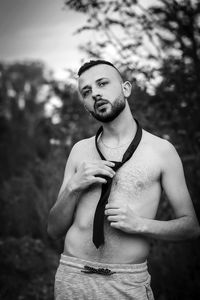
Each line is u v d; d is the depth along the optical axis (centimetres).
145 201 164
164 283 276
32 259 416
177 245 288
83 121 404
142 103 293
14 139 1034
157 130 298
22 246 446
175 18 283
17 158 911
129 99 286
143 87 278
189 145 292
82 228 169
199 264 279
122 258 162
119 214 155
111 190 165
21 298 333
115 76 170
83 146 186
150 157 166
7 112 1648
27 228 513
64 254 174
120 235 163
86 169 163
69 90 404
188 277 269
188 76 277
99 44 287
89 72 169
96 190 169
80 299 164
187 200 169
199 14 278
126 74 276
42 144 835
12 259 407
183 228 164
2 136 1083
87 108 173
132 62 273
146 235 161
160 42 295
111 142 176
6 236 505
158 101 290
